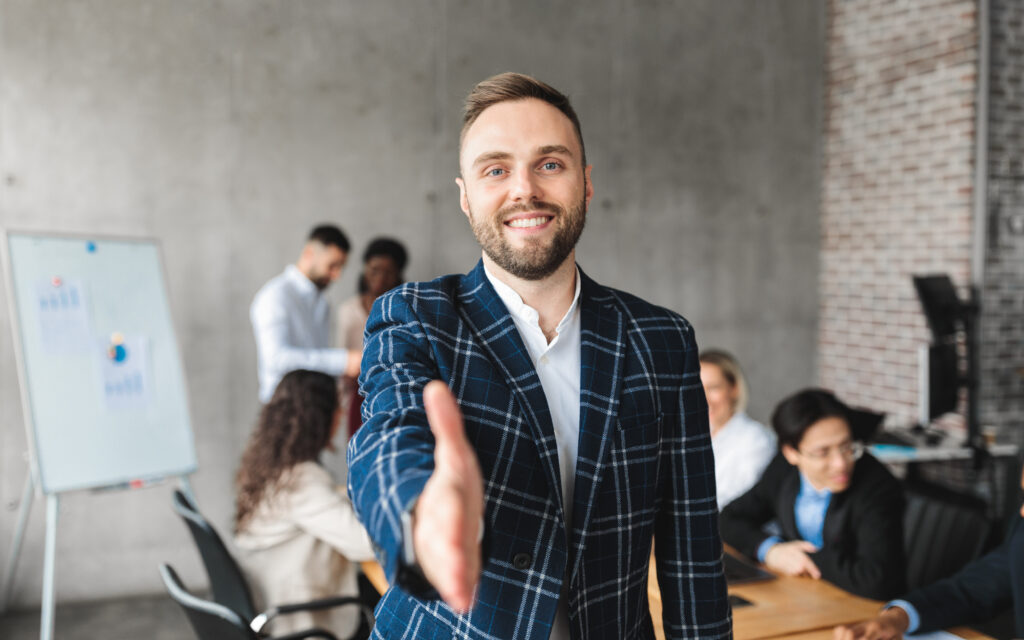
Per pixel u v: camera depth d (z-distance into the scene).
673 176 5.13
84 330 3.33
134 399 3.41
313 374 2.48
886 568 2.17
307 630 2.26
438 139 4.64
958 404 4.43
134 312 3.48
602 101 4.96
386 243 4.24
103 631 3.77
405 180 4.59
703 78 5.16
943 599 1.90
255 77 4.32
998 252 4.55
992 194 4.52
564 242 0.99
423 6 4.59
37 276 3.26
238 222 4.32
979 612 1.91
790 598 2.06
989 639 1.86
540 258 0.98
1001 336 4.58
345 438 4.46
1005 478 4.61
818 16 5.39
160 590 4.26
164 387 3.51
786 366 5.45
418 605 1.01
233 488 4.37
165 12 4.16
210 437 4.33
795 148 5.39
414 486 0.67
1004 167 4.55
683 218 5.16
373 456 0.77
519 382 0.99
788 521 2.47
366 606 2.29
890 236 4.99
